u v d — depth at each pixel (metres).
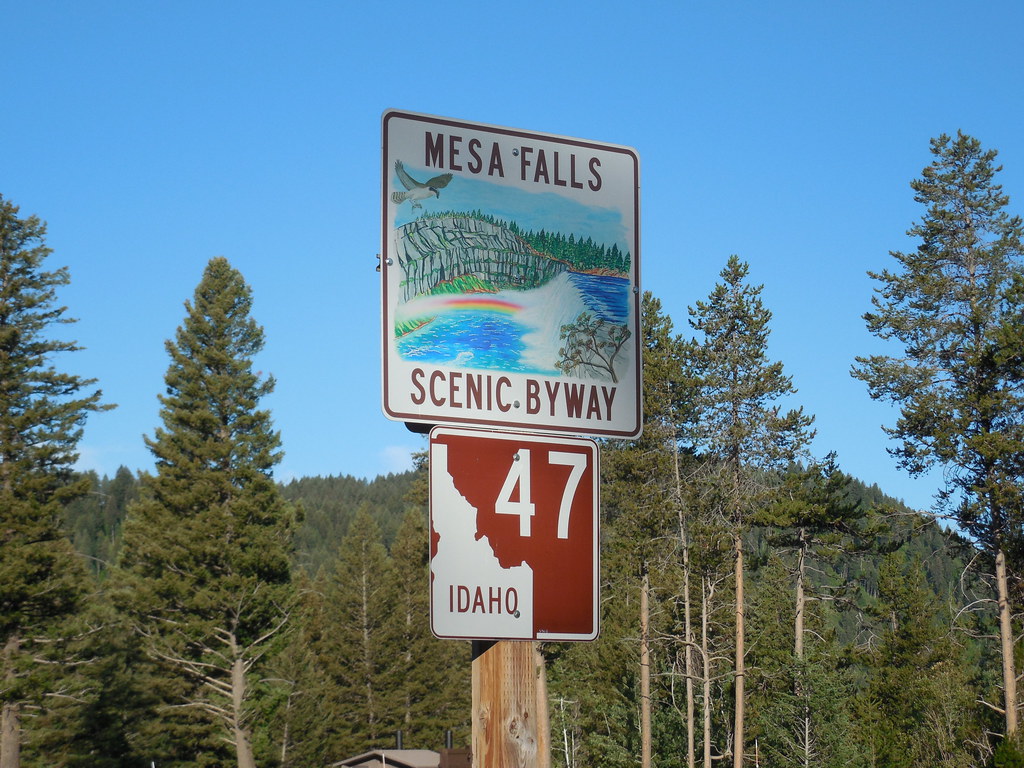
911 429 35.00
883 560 57.16
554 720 55.50
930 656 52.81
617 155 4.70
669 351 40.78
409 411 4.26
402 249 4.36
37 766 45.94
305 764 58.47
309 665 62.94
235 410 45.88
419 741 71.00
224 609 44.44
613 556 39.81
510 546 4.27
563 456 4.39
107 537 117.75
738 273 41.31
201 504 45.19
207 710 48.19
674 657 50.53
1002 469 33.66
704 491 41.09
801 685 42.38
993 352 33.53
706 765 42.94
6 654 39.28
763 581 56.94
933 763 42.72
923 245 36.56
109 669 48.00
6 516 38.25
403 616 73.62
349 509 153.50
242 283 46.66
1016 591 34.81
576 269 4.55
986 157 36.09
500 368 4.38
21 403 39.28
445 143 4.47
